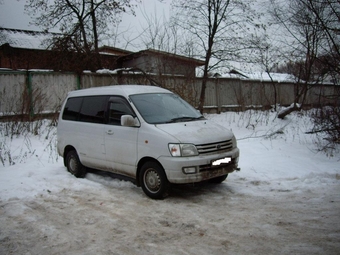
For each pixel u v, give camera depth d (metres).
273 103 20.53
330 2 9.21
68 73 14.01
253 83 19.56
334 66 9.48
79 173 7.46
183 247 4.06
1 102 12.53
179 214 5.20
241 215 5.12
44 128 12.50
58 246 4.14
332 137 9.91
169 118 6.41
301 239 4.21
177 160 5.55
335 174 7.29
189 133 5.88
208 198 6.00
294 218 4.95
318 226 4.62
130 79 14.51
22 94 12.77
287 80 21.44
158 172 5.82
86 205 5.66
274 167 8.05
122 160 6.39
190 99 14.24
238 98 18.56
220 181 6.88
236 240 4.23
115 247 4.09
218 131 6.27
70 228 4.70
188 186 6.78
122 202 5.81
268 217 5.02
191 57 14.74
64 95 13.94
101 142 6.79
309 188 6.48
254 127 13.85
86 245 4.16
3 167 8.16
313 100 21.44
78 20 17.06
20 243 4.23
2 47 20.86
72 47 16.20
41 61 16.75
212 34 15.01
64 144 7.77
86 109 7.35
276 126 14.33
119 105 6.65
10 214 5.23
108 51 20.06
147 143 5.92
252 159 8.91
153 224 4.81
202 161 5.66
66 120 7.80
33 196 6.12
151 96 6.83
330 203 5.59
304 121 14.73
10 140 10.99
